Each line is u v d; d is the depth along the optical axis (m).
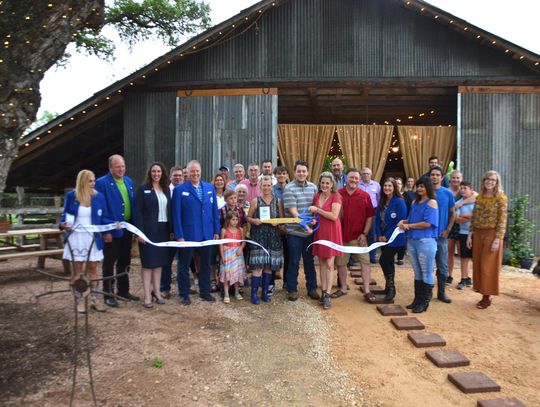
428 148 10.22
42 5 4.04
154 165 5.34
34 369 3.57
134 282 6.62
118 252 5.34
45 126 9.66
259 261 5.55
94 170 13.45
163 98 10.34
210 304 5.48
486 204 5.52
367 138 10.30
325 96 11.18
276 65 9.95
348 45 9.83
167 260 5.40
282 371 3.76
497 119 9.70
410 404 3.28
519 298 6.19
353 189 5.91
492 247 5.46
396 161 17.89
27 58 4.04
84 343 4.09
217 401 3.26
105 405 3.10
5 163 3.94
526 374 3.77
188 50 9.62
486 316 5.31
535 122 9.63
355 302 5.80
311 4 9.91
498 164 9.71
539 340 4.55
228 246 5.66
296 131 10.37
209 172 10.15
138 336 4.30
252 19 9.87
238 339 4.39
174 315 5.00
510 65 9.54
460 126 9.77
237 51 10.03
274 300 5.80
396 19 9.77
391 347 4.33
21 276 7.16
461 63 9.64
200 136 10.19
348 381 3.62
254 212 5.66
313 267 5.97
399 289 6.57
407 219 5.82
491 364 3.96
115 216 5.20
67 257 5.00
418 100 11.44
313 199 5.76
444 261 5.87
